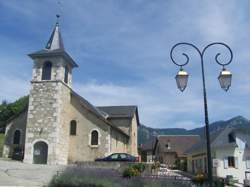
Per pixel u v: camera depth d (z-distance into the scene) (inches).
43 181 713.0
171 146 2536.9
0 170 818.2
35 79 1222.9
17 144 1252.5
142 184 609.0
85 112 1274.6
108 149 1220.5
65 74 1270.9
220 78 480.7
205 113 477.7
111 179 642.8
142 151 2955.2
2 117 2165.4
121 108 1752.0
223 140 1342.3
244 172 1298.0
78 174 665.0
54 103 1185.4
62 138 1198.9
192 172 1663.4
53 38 1289.4
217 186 600.4
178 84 478.3
